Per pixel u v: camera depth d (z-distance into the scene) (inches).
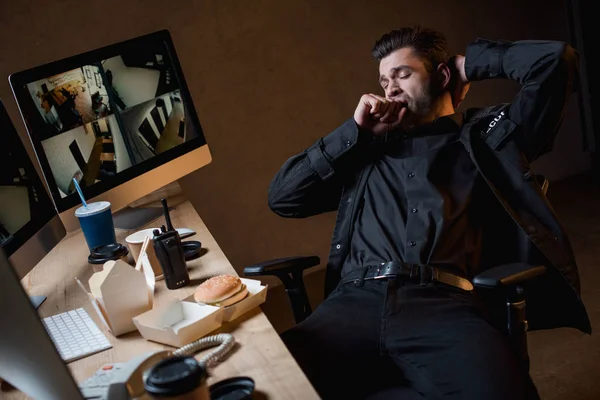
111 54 88.3
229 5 128.3
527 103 74.9
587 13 154.5
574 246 135.9
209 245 77.5
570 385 95.4
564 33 158.9
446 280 70.4
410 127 81.8
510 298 65.3
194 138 98.5
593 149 165.0
